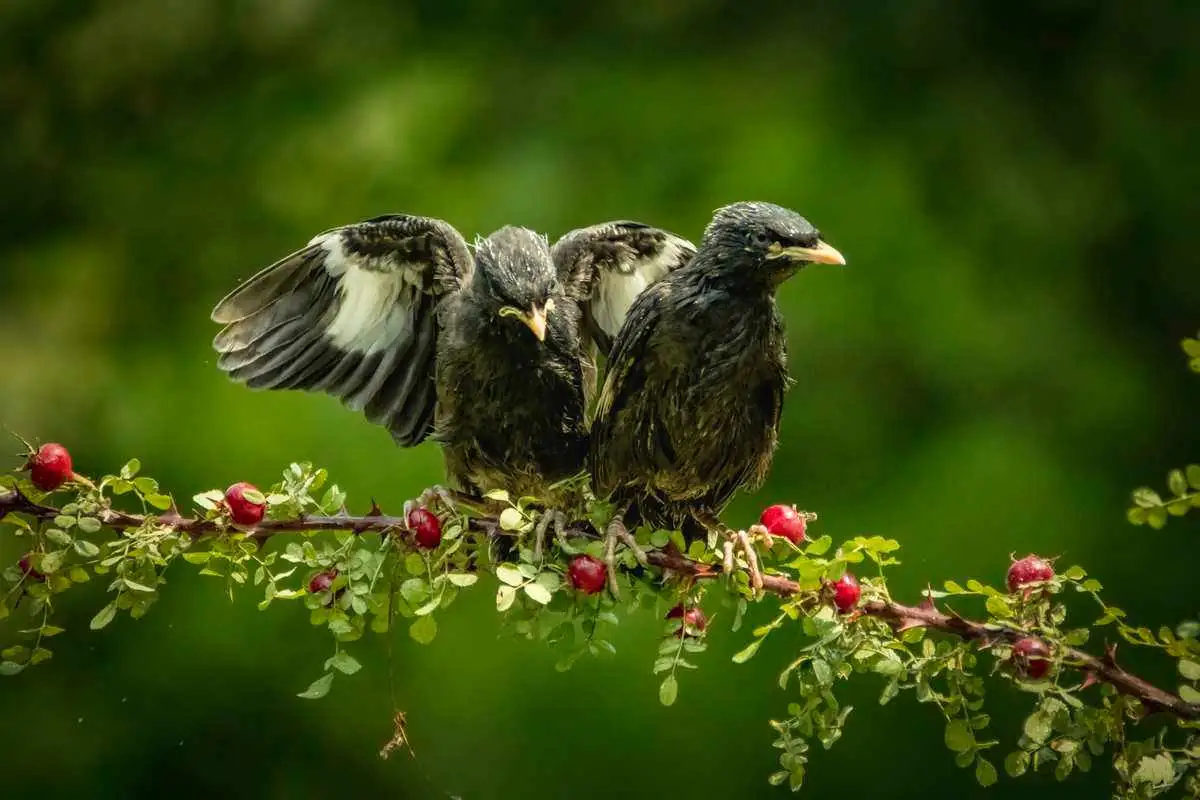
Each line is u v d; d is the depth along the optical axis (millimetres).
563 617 6148
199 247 15289
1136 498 5613
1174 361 14789
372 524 6145
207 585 13656
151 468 13734
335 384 8250
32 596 6008
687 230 14203
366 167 15086
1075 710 5848
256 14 16250
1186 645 5719
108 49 16328
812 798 13195
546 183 14547
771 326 7469
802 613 5949
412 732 13289
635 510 7895
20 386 14445
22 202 15945
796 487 13711
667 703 5996
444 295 8102
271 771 13539
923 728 13352
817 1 15617
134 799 13570
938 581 13398
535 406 7926
